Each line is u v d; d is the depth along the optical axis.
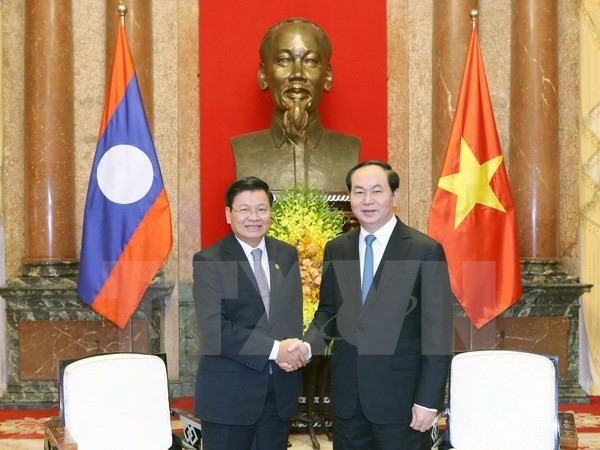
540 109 6.66
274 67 6.07
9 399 6.34
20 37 6.66
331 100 6.93
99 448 3.43
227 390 3.20
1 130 6.56
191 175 6.96
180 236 6.93
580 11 6.79
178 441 3.81
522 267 6.63
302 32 6.06
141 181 5.67
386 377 3.06
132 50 6.67
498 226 5.55
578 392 6.50
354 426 3.17
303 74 6.02
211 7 6.92
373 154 6.95
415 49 6.98
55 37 6.53
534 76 6.67
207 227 6.93
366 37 6.95
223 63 6.93
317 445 4.92
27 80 6.53
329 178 6.07
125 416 3.52
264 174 6.05
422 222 6.99
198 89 6.95
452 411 3.65
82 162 6.79
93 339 6.41
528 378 3.59
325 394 5.18
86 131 6.79
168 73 6.91
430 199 6.97
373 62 6.95
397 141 7.00
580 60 6.79
